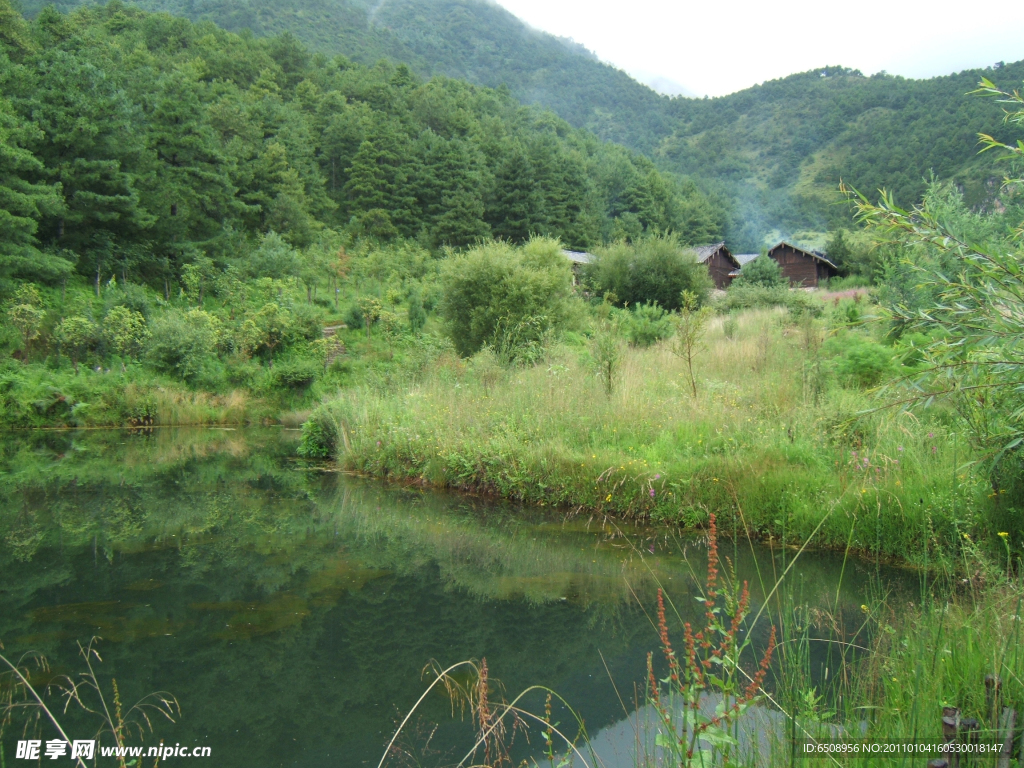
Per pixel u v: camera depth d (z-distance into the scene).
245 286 28.30
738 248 93.69
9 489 8.66
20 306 18.11
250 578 5.20
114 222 27.19
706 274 27.72
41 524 6.83
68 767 2.76
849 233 40.19
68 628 4.22
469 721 3.18
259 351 22.16
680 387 9.43
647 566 5.35
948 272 3.83
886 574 4.83
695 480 6.40
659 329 16.66
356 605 4.65
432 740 3.01
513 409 8.84
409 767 2.77
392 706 3.32
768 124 161.00
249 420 18.50
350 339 25.33
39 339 18.77
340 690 3.47
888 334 3.95
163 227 29.42
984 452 4.71
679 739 2.26
